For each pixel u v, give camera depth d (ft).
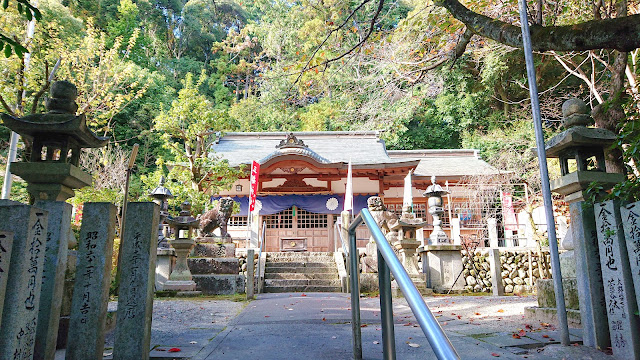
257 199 58.13
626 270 9.99
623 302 9.94
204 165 46.50
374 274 32.35
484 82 68.08
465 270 34.73
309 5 30.73
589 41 10.59
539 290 16.12
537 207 51.34
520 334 12.88
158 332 14.25
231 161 61.93
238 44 122.11
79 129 10.56
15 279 7.18
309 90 26.45
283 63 50.62
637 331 9.70
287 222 59.06
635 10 26.55
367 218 7.57
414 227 32.65
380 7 18.20
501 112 77.56
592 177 11.95
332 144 70.54
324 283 33.99
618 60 18.37
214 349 11.37
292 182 58.44
